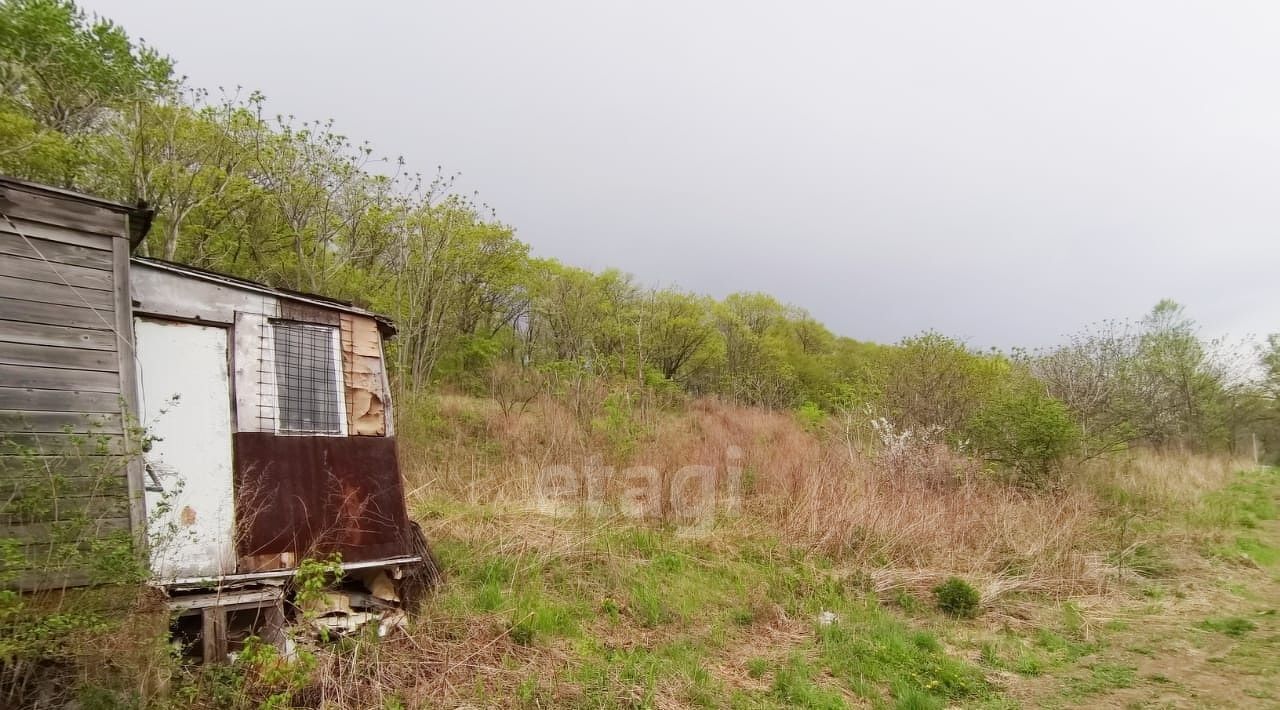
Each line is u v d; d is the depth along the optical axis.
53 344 4.09
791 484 10.00
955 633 6.21
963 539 8.38
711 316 29.70
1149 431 20.66
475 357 19.81
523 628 5.34
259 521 4.82
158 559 4.32
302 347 5.42
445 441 12.07
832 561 7.89
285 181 12.37
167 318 4.85
